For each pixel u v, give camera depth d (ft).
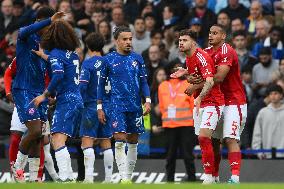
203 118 98.73
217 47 100.17
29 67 94.68
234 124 99.50
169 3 165.68
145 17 159.84
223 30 100.17
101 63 109.40
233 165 99.60
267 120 131.03
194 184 77.05
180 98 126.11
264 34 151.74
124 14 168.55
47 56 94.07
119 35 106.83
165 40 151.84
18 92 94.84
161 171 129.39
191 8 164.66
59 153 93.81
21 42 94.43
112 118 105.91
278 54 148.77
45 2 171.42
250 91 140.05
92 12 166.20
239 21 152.25
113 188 70.59
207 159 98.48
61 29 93.86
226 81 100.17
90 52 112.78
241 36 146.10
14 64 105.81
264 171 126.52
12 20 163.12
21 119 94.99
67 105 94.27
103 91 108.58
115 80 106.32
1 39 162.20
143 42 156.56
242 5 160.76
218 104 98.68
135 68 106.83
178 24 154.20
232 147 100.01
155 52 144.87
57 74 91.91
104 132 111.55
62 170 94.02
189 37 99.40
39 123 95.14
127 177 108.99
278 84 134.10
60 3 164.45
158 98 132.16
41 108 95.40
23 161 97.66
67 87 94.48
